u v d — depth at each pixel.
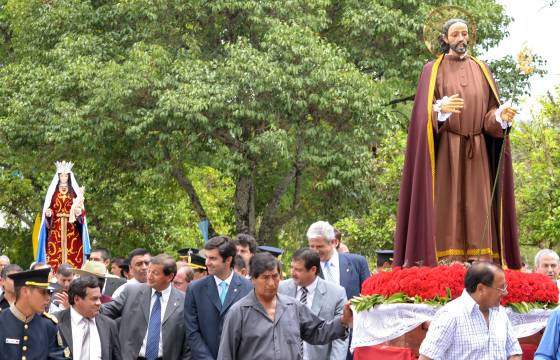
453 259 9.59
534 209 22.42
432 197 9.47
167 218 33.56
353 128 26.38
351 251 24.95
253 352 8.88
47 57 27.36
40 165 29.23
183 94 24.41
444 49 9.96
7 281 11.16
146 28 27.02
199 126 25.48
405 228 9.80
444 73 9.80
